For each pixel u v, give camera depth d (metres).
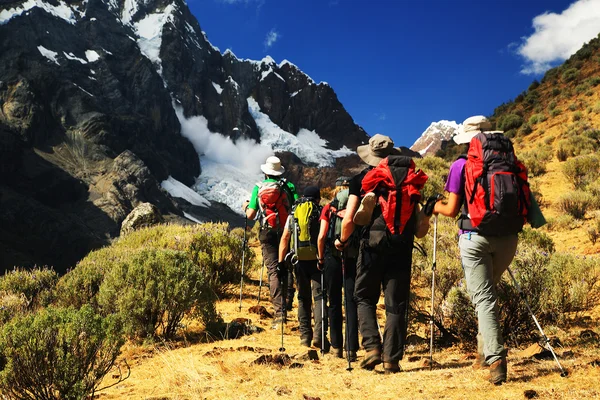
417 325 7.03
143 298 6.93
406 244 4.42
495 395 3.35
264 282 11.91
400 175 4.42
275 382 4.33
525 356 4.93
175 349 6.43
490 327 3.78
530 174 26.98
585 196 18.03
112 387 4.89
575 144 30.36
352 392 3.88
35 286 10.59
